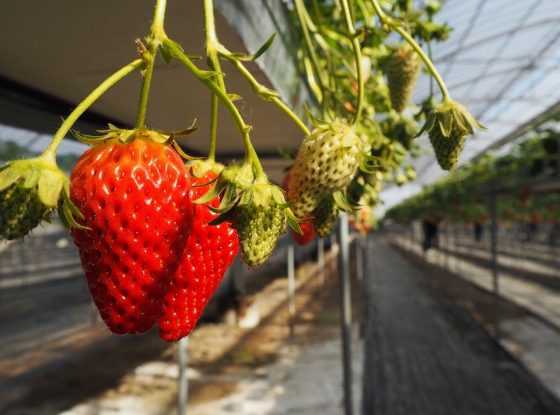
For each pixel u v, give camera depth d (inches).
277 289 88.7
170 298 4.7
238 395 34.3
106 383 36.9
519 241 177.8
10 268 116.3
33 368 40.8
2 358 43.9
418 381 40.6
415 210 164.2
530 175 57.2
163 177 4.2
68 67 8.8
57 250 133.1
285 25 10.0
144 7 6.4
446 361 46.3
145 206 4.1
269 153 19.9
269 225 3.9
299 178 5.2
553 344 50.7
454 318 65.7
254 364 41.7
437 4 12.5
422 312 69.9
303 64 11.2
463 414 33.9
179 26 6.9
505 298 78.6
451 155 6.4
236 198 3.9
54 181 3.2
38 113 11.1
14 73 9.2
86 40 7.5
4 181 3.1
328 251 180.7
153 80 9.6
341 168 5.1
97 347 47.5
